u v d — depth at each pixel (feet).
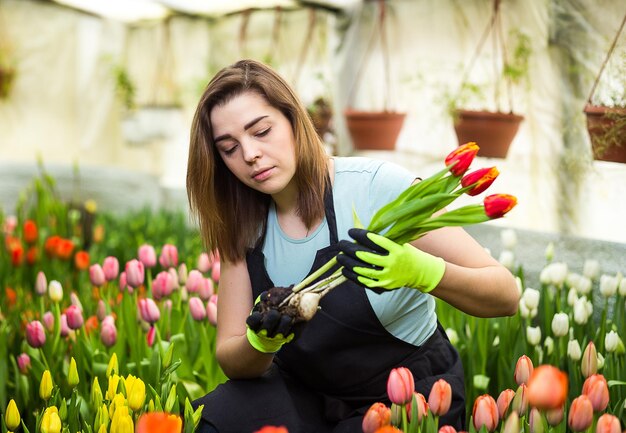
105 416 6.05
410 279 5.57
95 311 10.30
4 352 8.66
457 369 6.91
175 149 23.48
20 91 23.97
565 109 12.80
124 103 23.85
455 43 14.87
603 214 12.26
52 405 6.82
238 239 6.94
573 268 11.76
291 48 19.07
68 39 24.27
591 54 12.37
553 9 12.82
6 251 13.64
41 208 15.98
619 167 11.94
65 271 13.23
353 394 6.81
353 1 16.79
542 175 13.20
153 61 23.34
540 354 8.20
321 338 6.57
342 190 6.74
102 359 8.48
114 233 16.40
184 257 14.03
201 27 21.81
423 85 15.40
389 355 6.68
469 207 5.34
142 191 24.16
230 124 6.20
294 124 6.43
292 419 6.50
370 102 16.69
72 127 24.97
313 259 6.70
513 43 13.61
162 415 4.83
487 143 13.57
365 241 5.48
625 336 8.54
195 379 8.68
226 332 6.93
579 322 8.41
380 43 16.34
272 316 5.58
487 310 6.29
